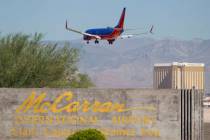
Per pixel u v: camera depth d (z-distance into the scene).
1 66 114.44
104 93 96.38
